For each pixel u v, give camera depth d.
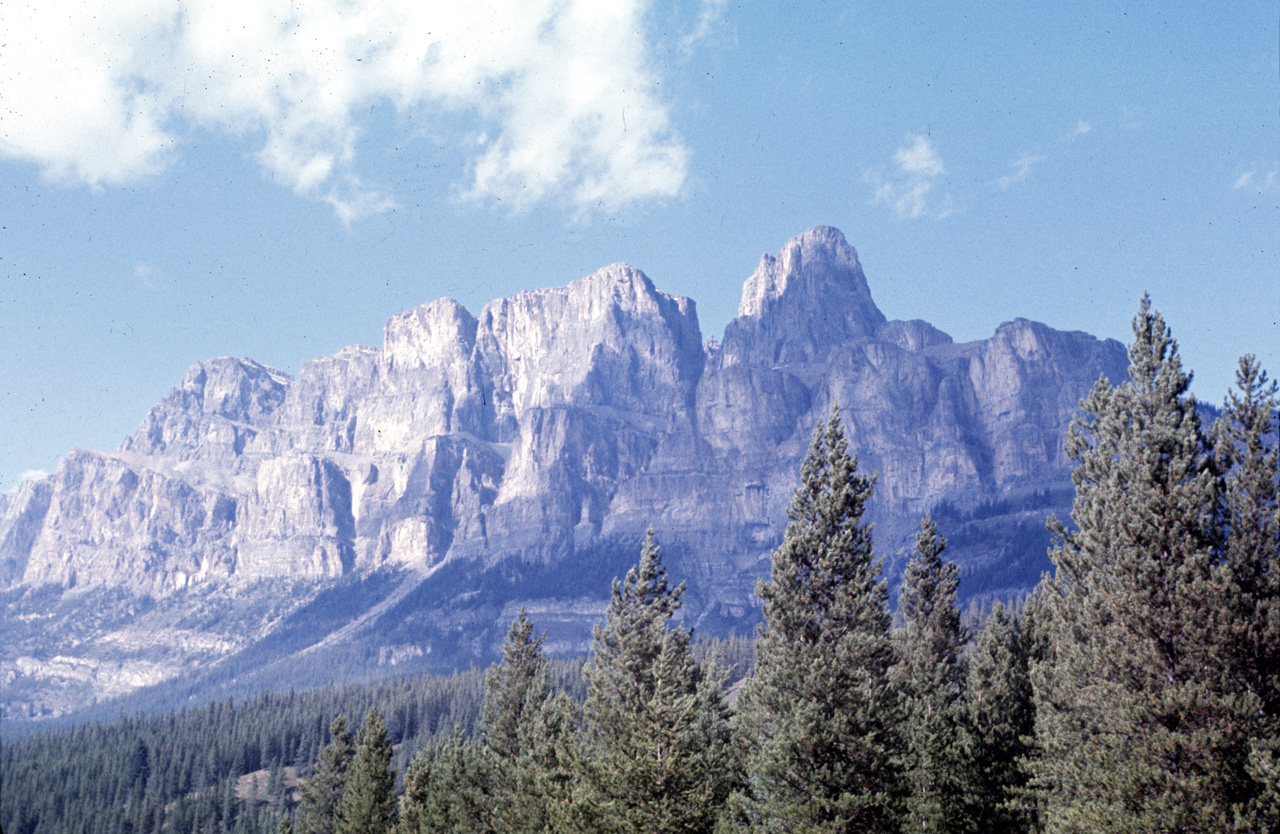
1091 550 52.28
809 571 59.12
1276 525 45.34
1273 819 38.22
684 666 68.44
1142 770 41.38
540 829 64.06
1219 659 42.28
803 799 51.41
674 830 53.59
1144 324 51.31
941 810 57.97
